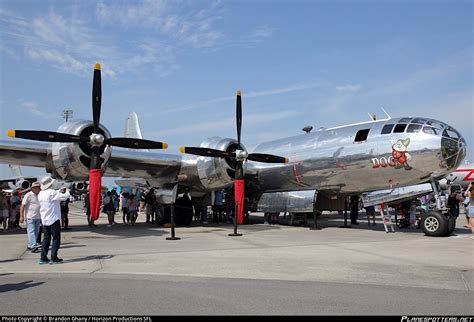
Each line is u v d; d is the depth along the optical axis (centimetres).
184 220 1571
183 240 1041
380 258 746
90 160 1148
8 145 1096
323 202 1535
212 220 1836
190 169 1402
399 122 1209
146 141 1153
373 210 1526
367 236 1134
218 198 1642
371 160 1229
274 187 1547
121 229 1404
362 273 612
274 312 420
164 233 1240
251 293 494
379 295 485
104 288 520
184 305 445
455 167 1134
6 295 487
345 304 448
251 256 770
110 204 1568
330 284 541
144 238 1098
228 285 535
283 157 1488
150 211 1742
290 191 1481
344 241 1010
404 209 1455
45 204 707
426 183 1204
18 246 966
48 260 709
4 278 584
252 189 1611
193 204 1590
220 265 677
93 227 1510
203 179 1373
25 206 870
